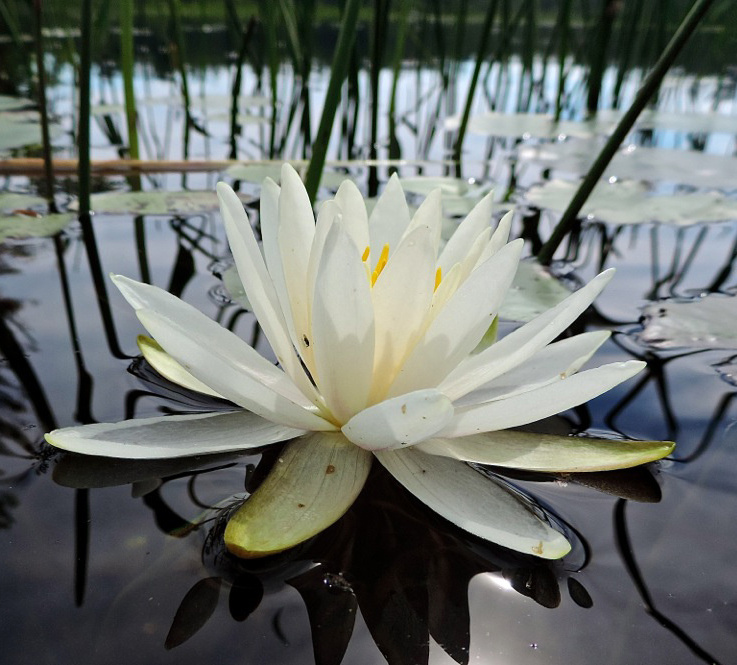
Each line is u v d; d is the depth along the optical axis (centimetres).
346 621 10
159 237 27
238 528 11
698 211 29
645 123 51
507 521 11
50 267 24
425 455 13
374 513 12
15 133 40
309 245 14
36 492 12
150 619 9
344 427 12
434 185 35
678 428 15
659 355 18
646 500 13
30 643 9
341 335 12
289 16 46
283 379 14
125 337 18
